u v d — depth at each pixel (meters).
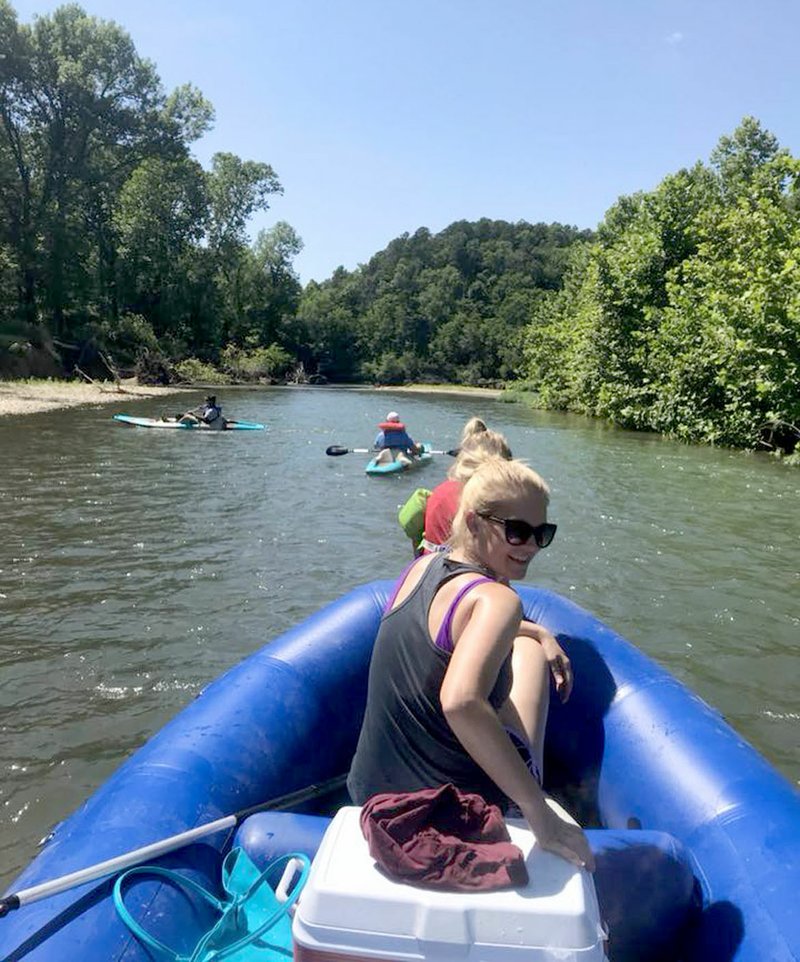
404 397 41.66
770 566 7.26
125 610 5.60
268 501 9.69
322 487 10.80
